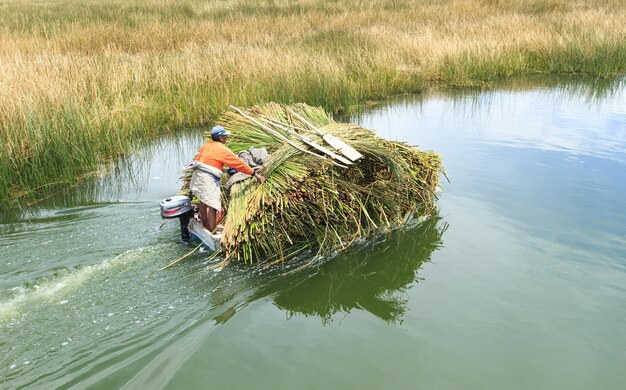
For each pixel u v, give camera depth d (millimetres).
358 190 7398
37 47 15828
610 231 7191
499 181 9031
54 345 4828
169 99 13305
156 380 4449
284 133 8047
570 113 13547
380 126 12555
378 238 7301
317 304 5750
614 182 8898
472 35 20000
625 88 16422
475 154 10406
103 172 10039
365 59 16641
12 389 4273
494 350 4953
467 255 6738
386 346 5020
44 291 5699
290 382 4504
